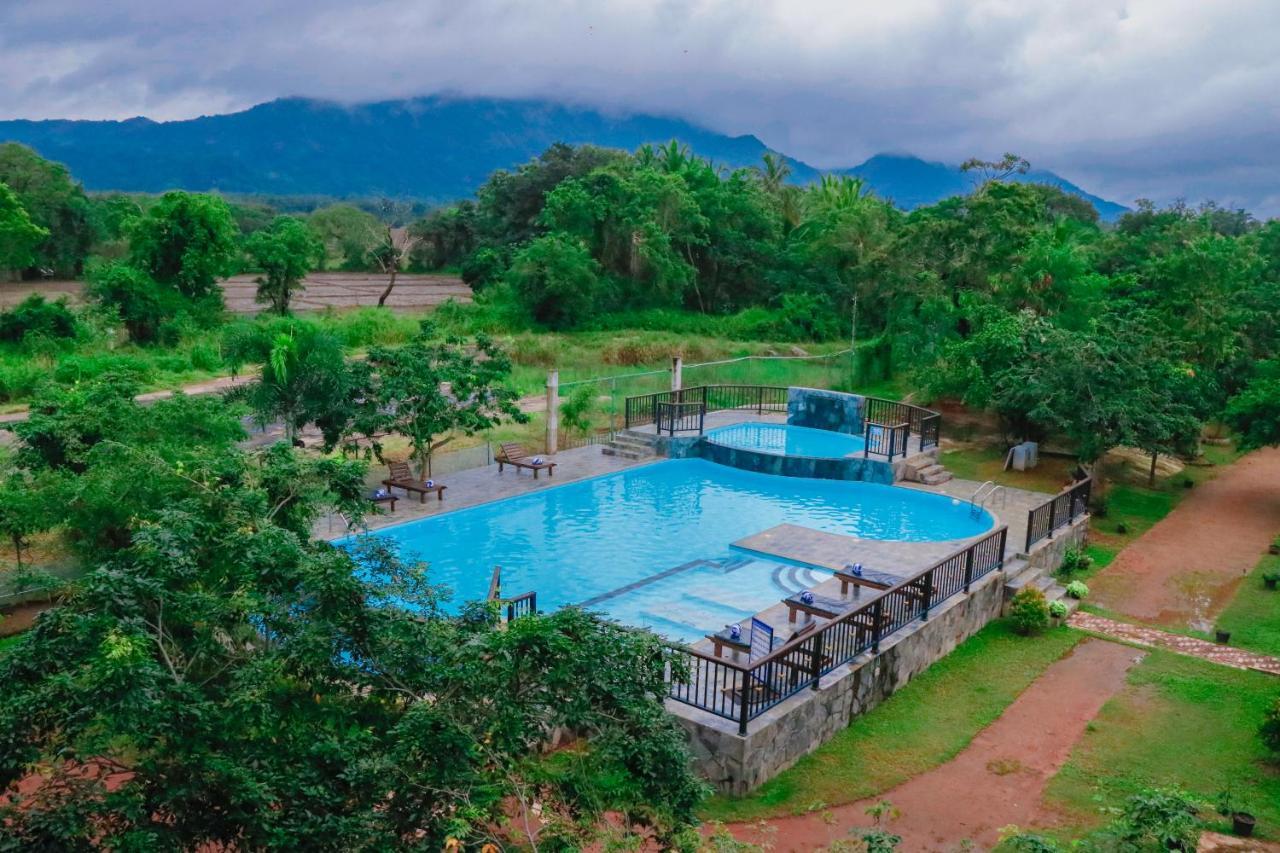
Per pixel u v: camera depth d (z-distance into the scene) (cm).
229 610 707
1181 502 2328
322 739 638
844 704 1204
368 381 1970
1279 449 2878
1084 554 1894
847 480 2361
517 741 636
